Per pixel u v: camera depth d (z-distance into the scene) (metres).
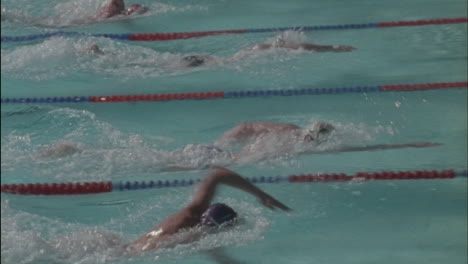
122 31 22.31
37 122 15.91
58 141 14.77
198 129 15.52
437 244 10.49
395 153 13.88
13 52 20.02
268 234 10.70
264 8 25.08
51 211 11.94
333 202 11.97
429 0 25.48
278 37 20.34
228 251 10.15
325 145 14.20
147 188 12.73
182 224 10.27
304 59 19.50
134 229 11.17
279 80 18.16
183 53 20.39
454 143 14.29
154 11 24.44
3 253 10.17
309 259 10.05
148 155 13.93
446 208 11.71
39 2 24.83
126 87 17.94
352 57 19.75
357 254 10.19
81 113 16.34
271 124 14.69
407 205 11.85
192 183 12.83
